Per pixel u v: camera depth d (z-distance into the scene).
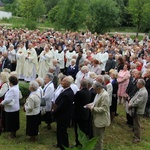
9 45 16.45
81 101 7.17
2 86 7.95
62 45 17.22
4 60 13.27
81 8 36.81
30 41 17.22
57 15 37.66
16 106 7.74
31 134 7.61
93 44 17.42
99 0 39.06
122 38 21.86
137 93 7.98
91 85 7.64
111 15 39.19
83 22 39.25
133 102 7.96
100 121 6.79
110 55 12.84
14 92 7.59
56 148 7.45
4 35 20.80
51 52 14.46
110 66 12.72
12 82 7.64
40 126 8.90
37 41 16.67
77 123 7.31
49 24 49.38
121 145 7.91
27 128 7.66
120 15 51.94
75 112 7.30
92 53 14.67
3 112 8.12
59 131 7.14
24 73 14.45
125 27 54.09
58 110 6.97
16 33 21.62
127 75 10.86
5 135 8.12
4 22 56.16
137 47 15.11
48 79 8.21
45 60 14.27
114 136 8.49
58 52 15.36
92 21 39.00
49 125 8.58
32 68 14.31
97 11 39.12
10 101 7.55
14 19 59.06
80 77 10.22
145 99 7.84
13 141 7.75
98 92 6.89
